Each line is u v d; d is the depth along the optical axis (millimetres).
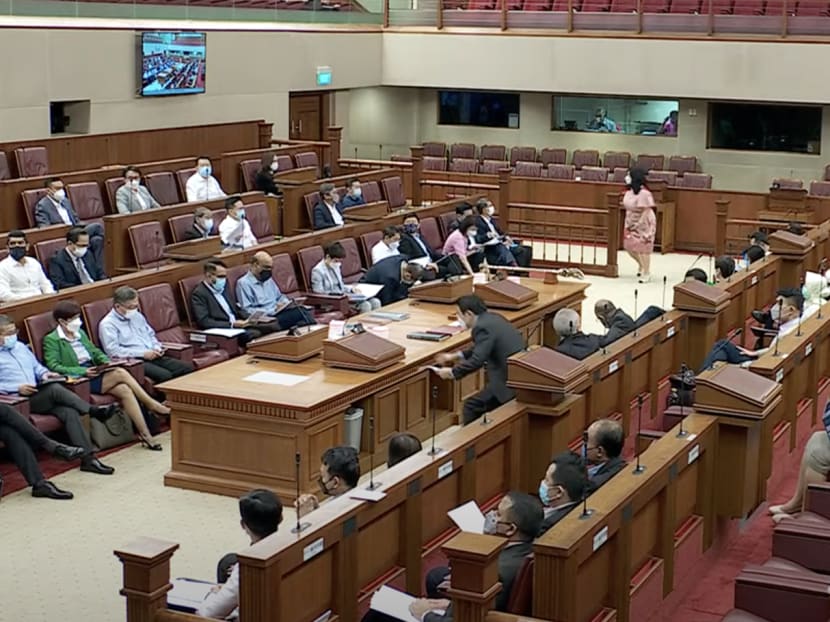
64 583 8164
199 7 20797
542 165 24141
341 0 23938
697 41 22656
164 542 5918
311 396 9539
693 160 24188
